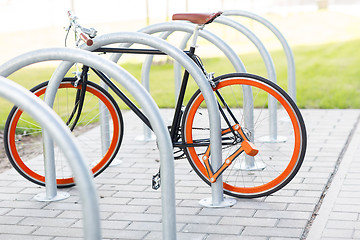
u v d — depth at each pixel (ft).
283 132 18.48
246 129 12.61
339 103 23.09
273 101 17.10
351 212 11.63
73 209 12.38
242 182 13.73
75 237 10.92
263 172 14.46
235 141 12.13
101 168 14.37
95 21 42.68
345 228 10.85
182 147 12.77
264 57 15.78
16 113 13.41
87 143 17.90
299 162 12.17
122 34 11.18
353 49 38.50
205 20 11.98
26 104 6.86
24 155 16.80
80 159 6.87
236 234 10.75
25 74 30.76
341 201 12.26
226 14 17.46
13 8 47.67
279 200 12.48
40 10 46.98
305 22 51.39
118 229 11.19
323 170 14.43
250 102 13.71
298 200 12.43
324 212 11.69
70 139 6.88
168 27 13.19
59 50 8.99
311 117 20.54
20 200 13.01
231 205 12.23
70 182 13.74
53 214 12.11
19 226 11.51
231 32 45.85
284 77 29.94
